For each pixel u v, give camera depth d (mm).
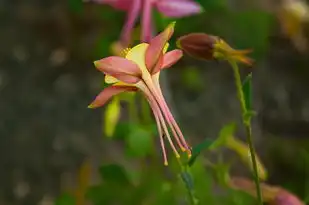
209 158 955
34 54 1171
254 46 1021
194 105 1096
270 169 1060
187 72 1110
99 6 1022
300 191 1024
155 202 767
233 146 704
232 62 616
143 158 781
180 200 782
